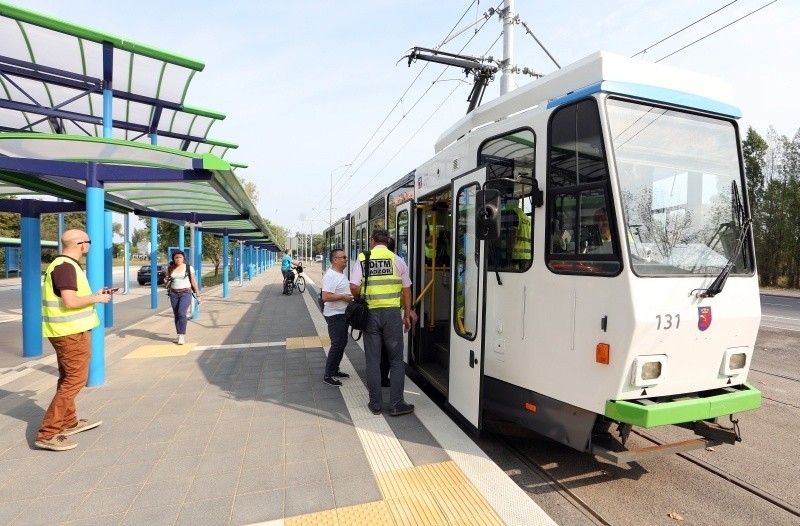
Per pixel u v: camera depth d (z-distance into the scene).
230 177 6.15
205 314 12.36
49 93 9.48
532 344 3.62
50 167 5.18
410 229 6.10
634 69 3.42
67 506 2.95
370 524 2.75
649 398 3.17
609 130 3.19
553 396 3.45
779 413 5.07
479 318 3.78
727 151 3.64
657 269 3.12
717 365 3.32
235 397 5.15
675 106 3.43
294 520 2.79
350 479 3.29
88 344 4.01
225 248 17.11
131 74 8.45
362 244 10.68
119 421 4.39
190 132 11.66
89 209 5.35
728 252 3.48
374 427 4.25
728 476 3.56
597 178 3.22
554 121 3.55
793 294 23.98
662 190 3.31
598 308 3.13
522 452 3.95
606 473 3.59
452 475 3.34
